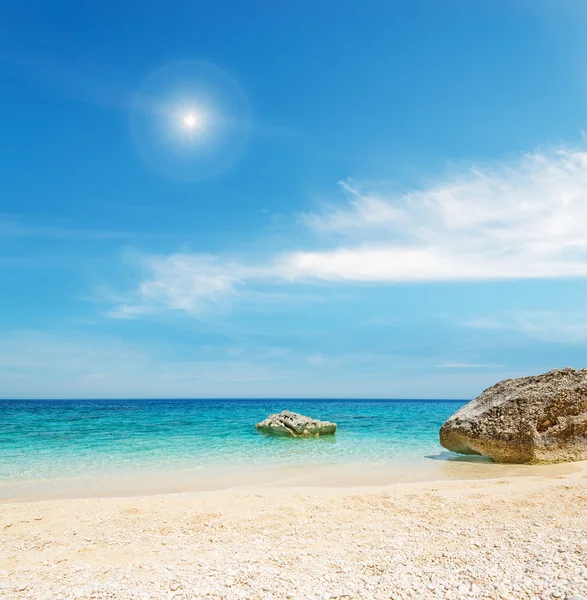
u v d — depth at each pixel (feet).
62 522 30.86
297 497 37.29
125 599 17.87
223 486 45.16
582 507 31.40
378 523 29.45
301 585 18.79
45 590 19.16
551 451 54.44
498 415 58.49
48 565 23.07
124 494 41.93
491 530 26.55
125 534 28.17
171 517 31.76
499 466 54.90
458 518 30.01
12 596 18.54
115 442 80.53
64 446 74.84
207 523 30.19
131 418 143.54
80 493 42.42
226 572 20.56
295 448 73.82
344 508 33.53
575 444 54.85
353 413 192.85
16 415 158.20
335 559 22.21
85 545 26.23
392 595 17.56
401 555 22.41
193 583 19.31
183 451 70.08
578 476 45.06
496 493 37.11
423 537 25.76
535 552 21.75
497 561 20.83
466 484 42.11
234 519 30.99
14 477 50.31
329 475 50.52
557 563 19.99
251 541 26.14
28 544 26.50
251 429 105.91
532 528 26.50
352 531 27.68
